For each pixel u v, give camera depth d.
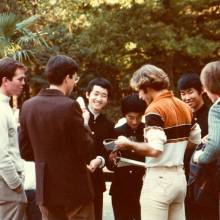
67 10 26.94
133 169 7.22
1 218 6.50
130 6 26.50
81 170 5.88
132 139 7.21
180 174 6.18
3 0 23.86
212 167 5.77
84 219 5.92
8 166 6.29
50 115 5.80
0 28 19.02
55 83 5.95
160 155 6.09
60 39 26.69
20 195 6.52
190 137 6.39
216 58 29.36
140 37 27.30
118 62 28.17
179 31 28.02
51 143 5.81
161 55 28.88
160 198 6.11
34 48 23.11
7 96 6.49
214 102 5.56
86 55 27.12
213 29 28.56
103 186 7.22
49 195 5.83
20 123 6.09
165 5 27.86
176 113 6.12
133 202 7.27
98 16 27.14
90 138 5.85
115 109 28.84
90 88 7.24
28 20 19.75
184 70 29.95
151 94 6.17
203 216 6.55
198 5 27.67
